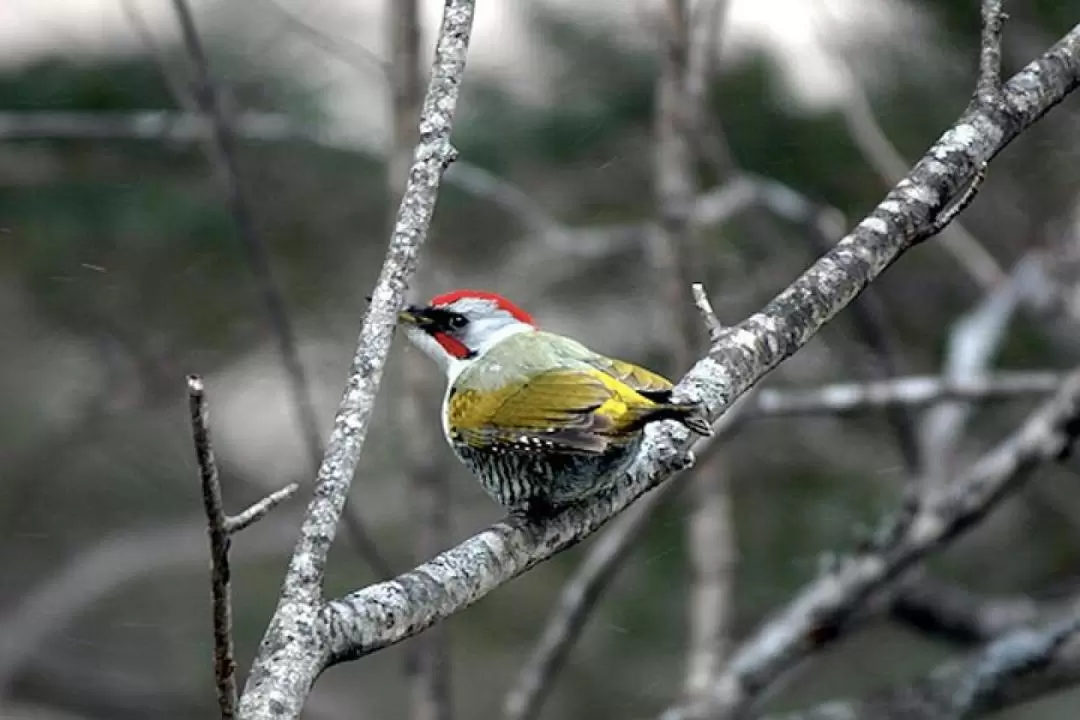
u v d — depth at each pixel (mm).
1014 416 14820
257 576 16734
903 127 13547
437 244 14516
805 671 14227
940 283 14438
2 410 16266
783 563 14031
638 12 13516
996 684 11250
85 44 14266
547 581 15469
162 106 14234
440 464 12305
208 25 14289
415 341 8977
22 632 16766
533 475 7367
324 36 12117
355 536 10992
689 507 14188
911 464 11305
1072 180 14000
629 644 14625
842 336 14047
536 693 11445
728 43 13805
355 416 5645
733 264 14281
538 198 14625
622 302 14648
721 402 6895
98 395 16172
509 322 8875
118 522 17000
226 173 10875
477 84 14266
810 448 14383
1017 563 14500
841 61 12211
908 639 15227
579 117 14234
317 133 13188
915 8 13391
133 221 14555
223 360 15820
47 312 15609
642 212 14578
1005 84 7223
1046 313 13148
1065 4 13266
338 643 5484
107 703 17188
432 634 12047
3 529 16828
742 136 13883
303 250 15211
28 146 14594
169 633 17156
